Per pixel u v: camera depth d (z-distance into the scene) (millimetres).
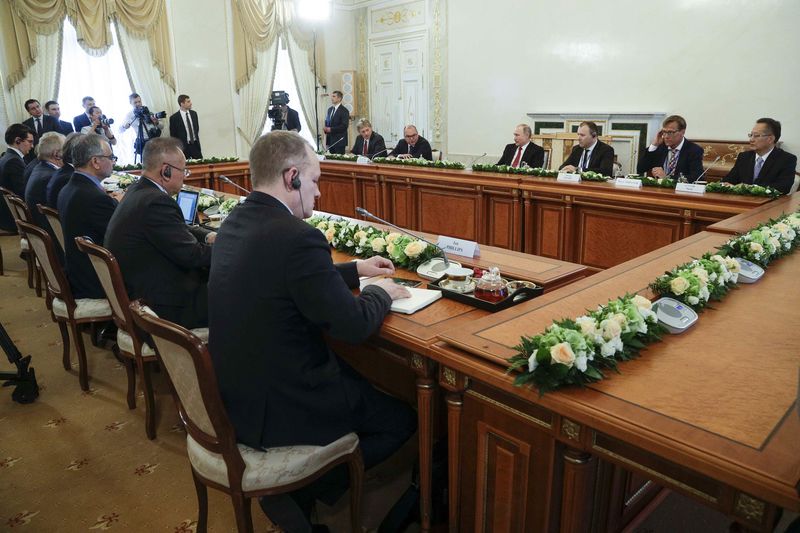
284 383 1416
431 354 1387
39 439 2303
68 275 2736
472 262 2168
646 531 1732
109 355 3139
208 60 7984
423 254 2080
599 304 1575
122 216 2289
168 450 2225
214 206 3818
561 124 6859
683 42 5809
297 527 1514
